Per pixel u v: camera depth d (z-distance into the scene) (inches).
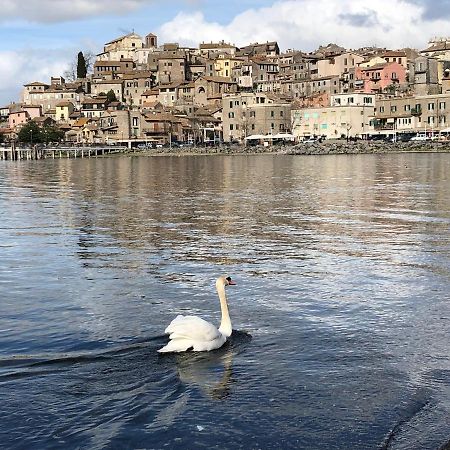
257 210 1672.0
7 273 933.8
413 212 1568.7
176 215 1588.3
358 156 5516.7
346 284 844.6
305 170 3580.2
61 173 3814.0
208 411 476.4
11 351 601.3
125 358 577.3
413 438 436.8
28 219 1546.5
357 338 627.8
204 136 7780.5
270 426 454.9
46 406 485.1
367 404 486.0
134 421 462.0
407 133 6540.4
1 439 440.1
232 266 964.0
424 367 554.6
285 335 637.3
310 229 1325.0
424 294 787.4
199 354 582.9
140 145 7480.3
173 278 889.5
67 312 729.6
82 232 1320.1
